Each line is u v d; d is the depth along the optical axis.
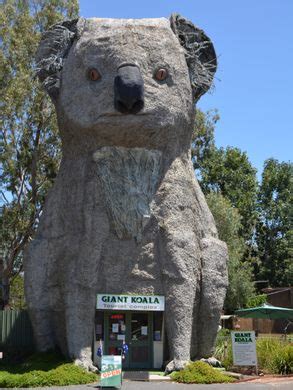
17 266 31.61
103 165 15.41
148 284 15.25
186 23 16.34
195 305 15.45
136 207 15.20
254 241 53.72
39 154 29.16
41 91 27.56
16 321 19.69
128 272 15.21
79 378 13.36
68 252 15.44
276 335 29.42
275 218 53.38
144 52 15.12
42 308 15.88
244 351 16.14
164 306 15.15
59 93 16.19
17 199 28.97
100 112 14.96
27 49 28.45
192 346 15.52
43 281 15.94
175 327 14.87
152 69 15.16
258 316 25.00
